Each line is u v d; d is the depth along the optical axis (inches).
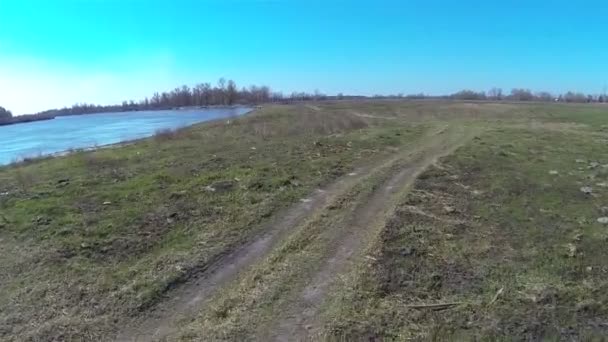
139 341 241.6
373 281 296.5
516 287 300.7
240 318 257.8
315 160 663.8
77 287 294.7
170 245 359.3
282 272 310.0
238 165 629.3
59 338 243.4
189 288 295.9
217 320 257.6
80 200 468.8
